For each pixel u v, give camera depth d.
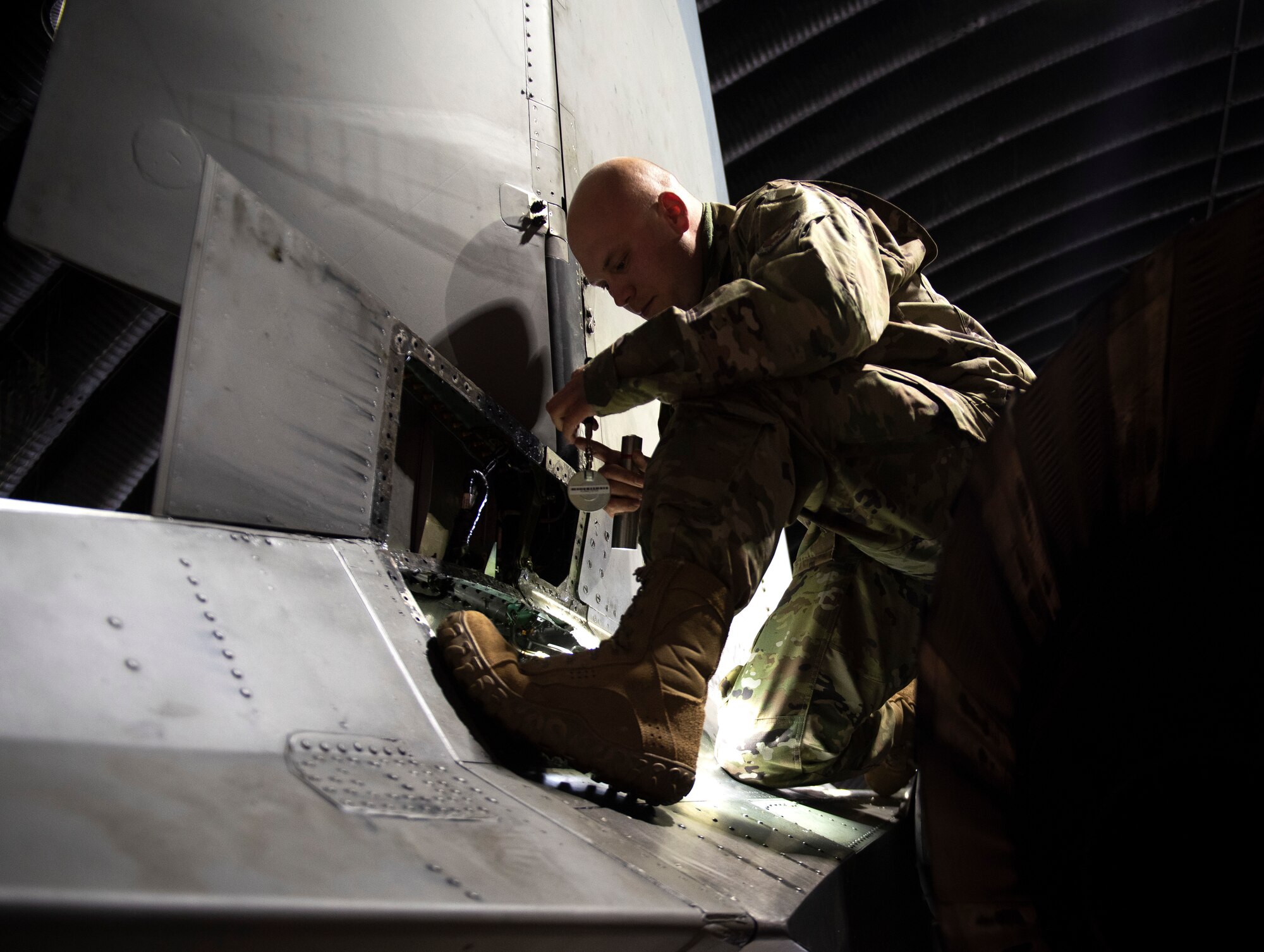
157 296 1.17
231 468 0.92
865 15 4.77
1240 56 5.40
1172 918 0.76
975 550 0.74
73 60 1.15
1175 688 0.78
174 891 0.39
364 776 0.69
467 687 0.96
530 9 1.77
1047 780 0.81
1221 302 0.73
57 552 0.71
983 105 5.37
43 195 1.11
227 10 1.31
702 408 1.14
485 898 0.52
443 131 1.51
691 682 0.99
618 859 0.76
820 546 1.50
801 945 0.86
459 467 1.41
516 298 1.54
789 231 1.16
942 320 1.35
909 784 1.55
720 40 4.56
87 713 0.60
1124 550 0.80
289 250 1.01
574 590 1.60
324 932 0.43
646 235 1.32
